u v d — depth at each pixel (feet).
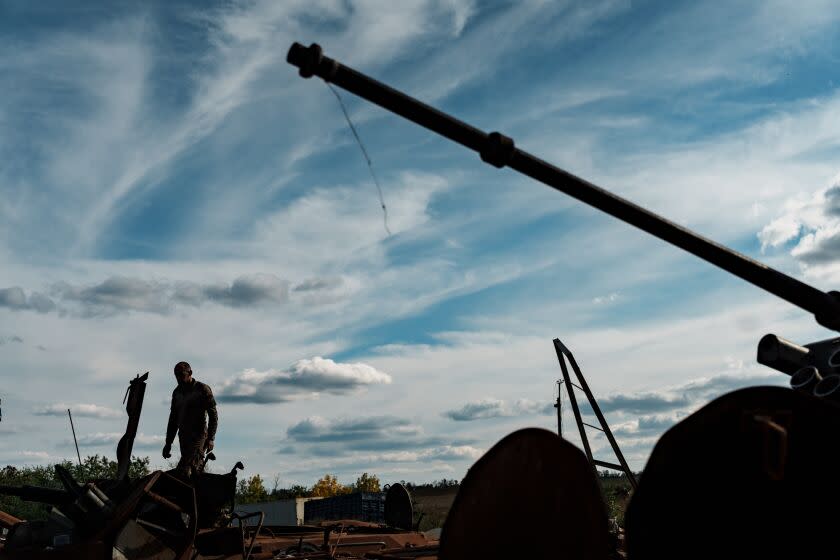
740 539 10.64
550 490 13.46
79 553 22.50
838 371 14.88
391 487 34.94
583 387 24.31
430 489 209.77
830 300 15.87
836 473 10.00
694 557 11.00
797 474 10.27
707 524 10.94
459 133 13.33
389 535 31.35
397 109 13.03
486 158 13.62
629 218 14.57
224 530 26.86
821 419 10.19
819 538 10.05
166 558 24.35
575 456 13.12
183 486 26.00
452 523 15.20
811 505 10.14
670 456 11.46
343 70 12.52
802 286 15.76
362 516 55.98
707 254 15.05
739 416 10.88
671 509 11.32
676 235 14.78
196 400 33.19
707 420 11.19
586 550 12.52
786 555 10.28
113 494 26.32
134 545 23.66
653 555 11.41
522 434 14.46
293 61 12.41
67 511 24.68
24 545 26.25
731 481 10.80
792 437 10.39
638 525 11.61
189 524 25.26
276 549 28.73
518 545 13.70
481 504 14.74
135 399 27.61
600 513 12.44
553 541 13.14
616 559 16.53
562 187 14.08
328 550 29.07
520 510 13.89
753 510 10.57
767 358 16.56
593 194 14.20
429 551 28.09
